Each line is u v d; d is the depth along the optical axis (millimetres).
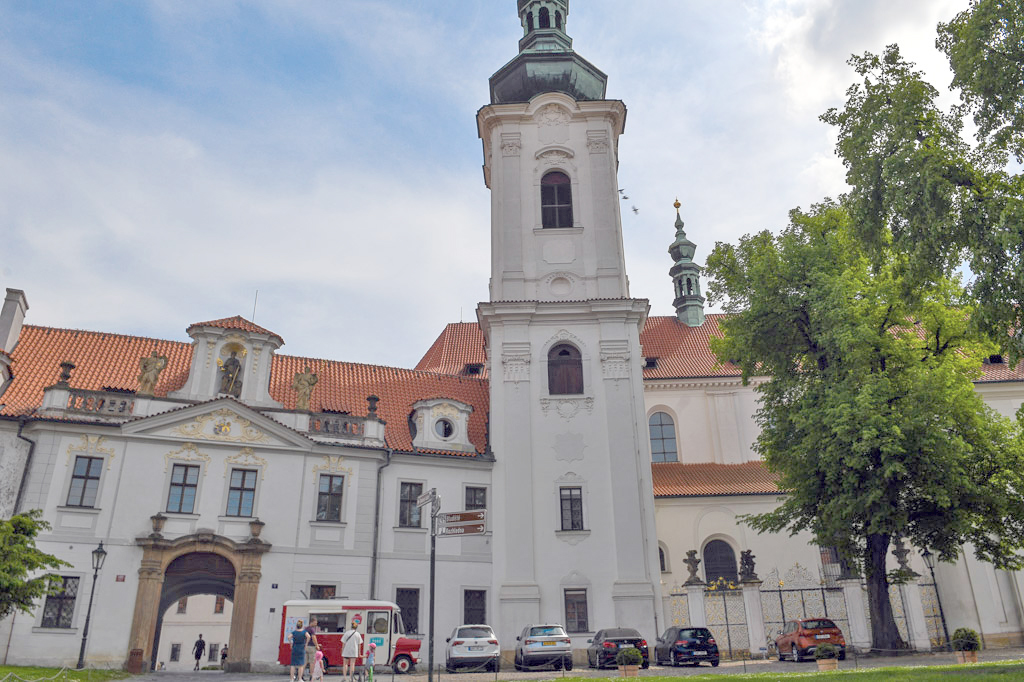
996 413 28750
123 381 31859
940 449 25344
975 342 27953
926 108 21062
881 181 20891
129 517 28000
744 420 42750
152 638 27047
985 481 27109
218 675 26547
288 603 26531
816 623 27391
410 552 31406
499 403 34531
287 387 34812
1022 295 17891
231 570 28969
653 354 46406
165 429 29359
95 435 28516
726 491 38625
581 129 39688
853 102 22625
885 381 26156
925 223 19359
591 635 30750
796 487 29828
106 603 26844
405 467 32531
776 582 36688
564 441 33719
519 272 36750
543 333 35656
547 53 41094
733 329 31484
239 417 30344
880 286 27812
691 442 42625
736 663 27875
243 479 29859
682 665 26719
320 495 30812
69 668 25047
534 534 32281
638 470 33188
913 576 28672
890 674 16359
